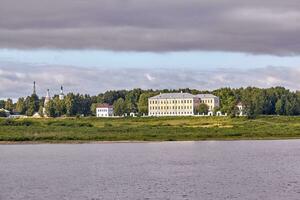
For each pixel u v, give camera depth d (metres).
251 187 110.12
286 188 108.19
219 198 98.69
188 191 106.31
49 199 99.31
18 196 102.56
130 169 147.00
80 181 122.56
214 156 181.50
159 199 98.31
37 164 162.12
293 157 173.75
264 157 174.88
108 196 102.00
